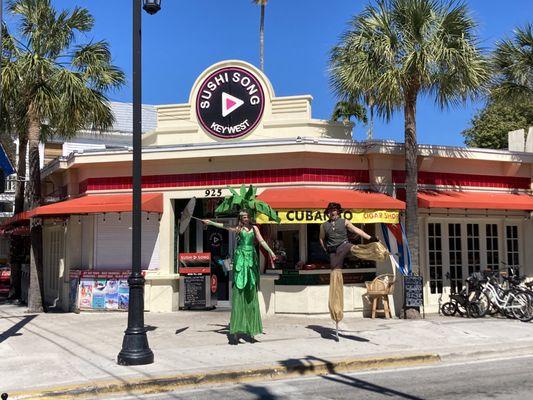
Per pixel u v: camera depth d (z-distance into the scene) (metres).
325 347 9.29
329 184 13.48
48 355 8.70
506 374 7.84
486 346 9.49
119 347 9.38
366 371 8.21
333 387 7.21
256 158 13.58
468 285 13.43
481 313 13.12
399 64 12.18
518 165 15.42
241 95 14.65
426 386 7.16
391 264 13.65
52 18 14.55
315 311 12.93
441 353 8.93
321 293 13.01
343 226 9.66
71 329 11.43
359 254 9.62
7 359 8.40
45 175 17.66
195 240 14.55
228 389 7.21
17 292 19.11
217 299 14.47
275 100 14.59
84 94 14.21
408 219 12.85
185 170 14.05
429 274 14.59
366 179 13.86
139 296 8.25
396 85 11.84
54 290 17.27
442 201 13.30
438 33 11.95
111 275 14.38
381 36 12.10
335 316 9.68
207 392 7.07
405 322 12.03
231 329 9.56
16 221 16.89
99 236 14.79
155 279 13.94
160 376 7.30
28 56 13.80
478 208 13.79
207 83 14.80
